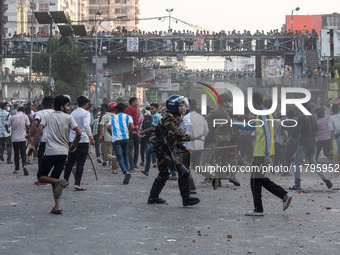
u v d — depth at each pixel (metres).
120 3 151.12
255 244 6.17
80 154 10.91
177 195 10.30
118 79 71.19
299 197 10.03
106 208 8.66
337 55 49.47
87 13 151.62
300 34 60.72
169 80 76.69
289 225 7.34
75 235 6.56
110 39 63.84
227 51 63.41
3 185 11.70
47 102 12.68
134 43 62.84
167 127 8.90
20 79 106.94
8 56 68.50
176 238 6.46
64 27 43.47
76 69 51.09
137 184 12.12
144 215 8.04
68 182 11.49
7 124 14.85
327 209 8.68
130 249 5.87
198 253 5.73
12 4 107.12
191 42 64.81
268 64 63.41
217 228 7.11
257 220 7.71
